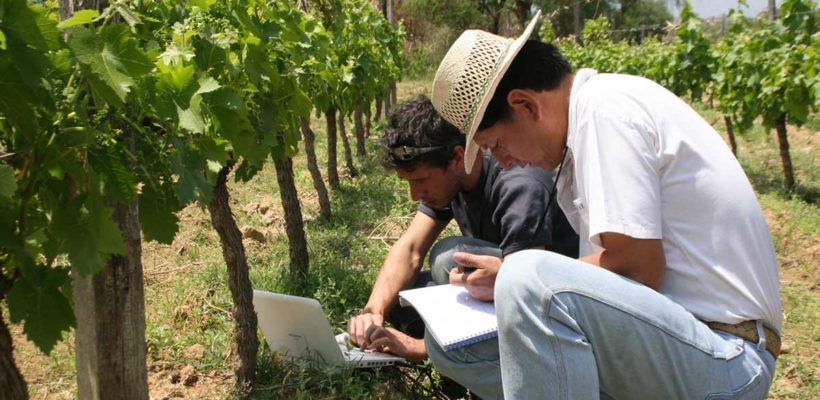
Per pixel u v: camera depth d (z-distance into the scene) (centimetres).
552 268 202
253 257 521
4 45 151
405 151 280
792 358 376
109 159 185
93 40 168
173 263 514
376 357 301
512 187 278
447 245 304
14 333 385
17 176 170
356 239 575
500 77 212
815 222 651
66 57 173
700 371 199
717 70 1097
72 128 171
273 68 317
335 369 302
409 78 3020
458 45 224
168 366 348
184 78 209
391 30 1255
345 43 789
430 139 279
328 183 816
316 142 1163
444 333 245
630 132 200
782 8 909
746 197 207
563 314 199
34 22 154
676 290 211
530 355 204
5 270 174
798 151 1106
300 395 296
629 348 200
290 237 459
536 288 201
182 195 202
